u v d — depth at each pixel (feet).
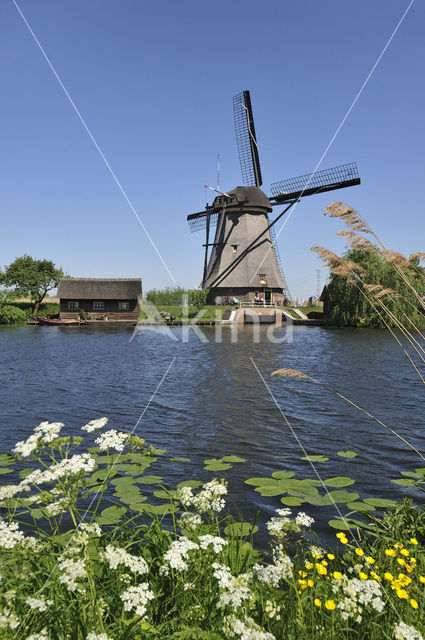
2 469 20.43
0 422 29.43
